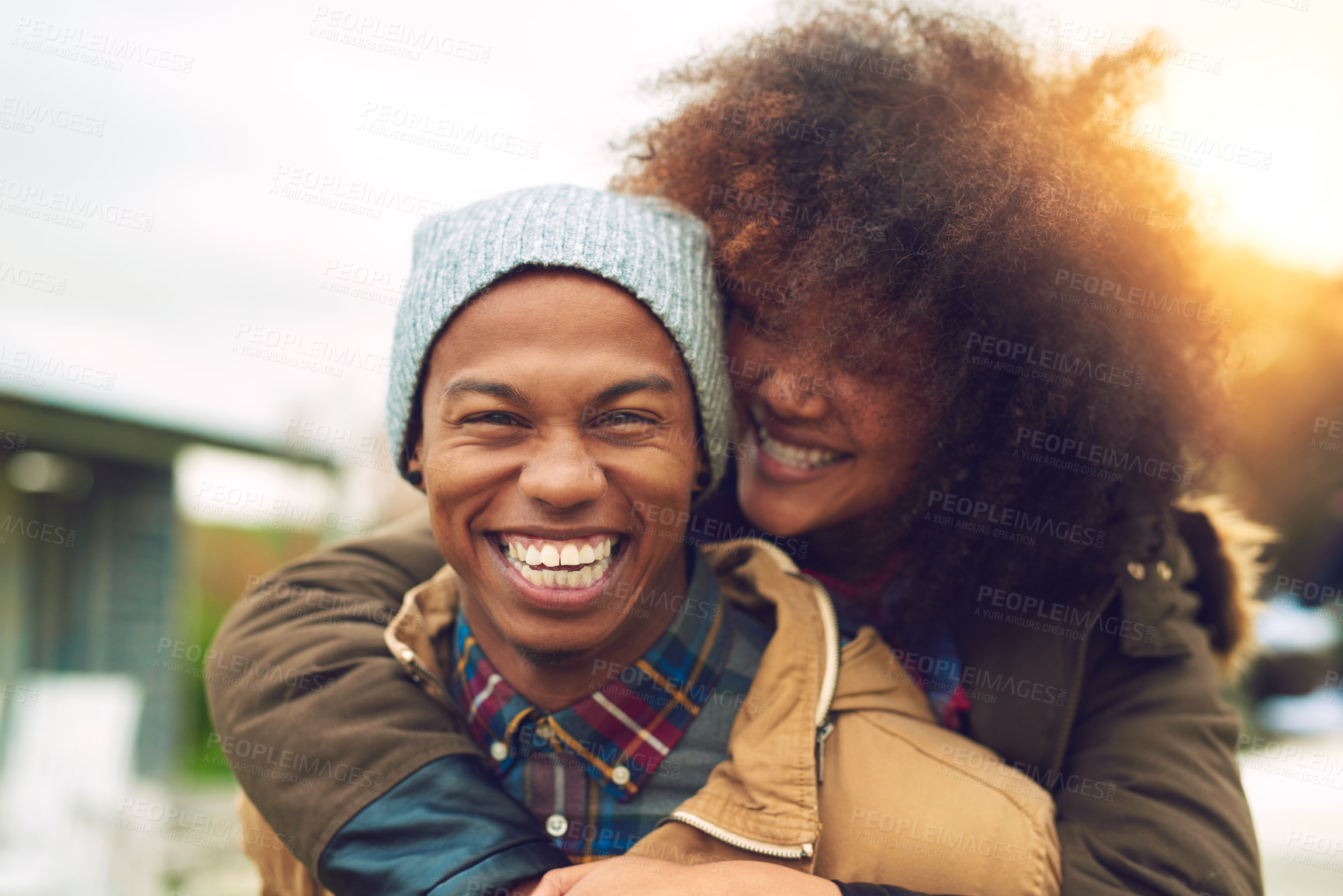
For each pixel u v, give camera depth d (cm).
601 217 116
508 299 110
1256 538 185
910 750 122
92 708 529
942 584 154
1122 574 151
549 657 115
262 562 823
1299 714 701
